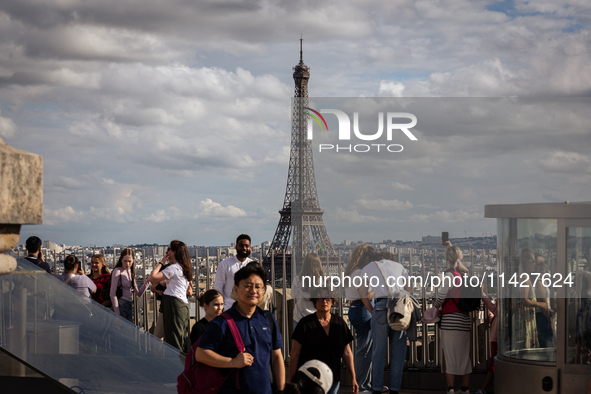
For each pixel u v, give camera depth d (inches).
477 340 325.1
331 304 234.5
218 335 165.6
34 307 183.0
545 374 247.3
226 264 311.6
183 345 324.2
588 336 243.9
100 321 197.5
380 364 288.7
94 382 172.6
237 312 171.3
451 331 283.3
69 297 194.4
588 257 245.6
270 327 192.9
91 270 372.8
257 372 168.1
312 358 229.0
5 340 170.6
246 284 170.2
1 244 69.6
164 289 333.7
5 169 67.1
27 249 337.7
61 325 181.8
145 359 195.8
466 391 287.9
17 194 68.7
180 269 324.2
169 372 195.9
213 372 164.9
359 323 301.6
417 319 286.0
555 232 250.4
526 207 249.6
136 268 378.6
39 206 72.2
